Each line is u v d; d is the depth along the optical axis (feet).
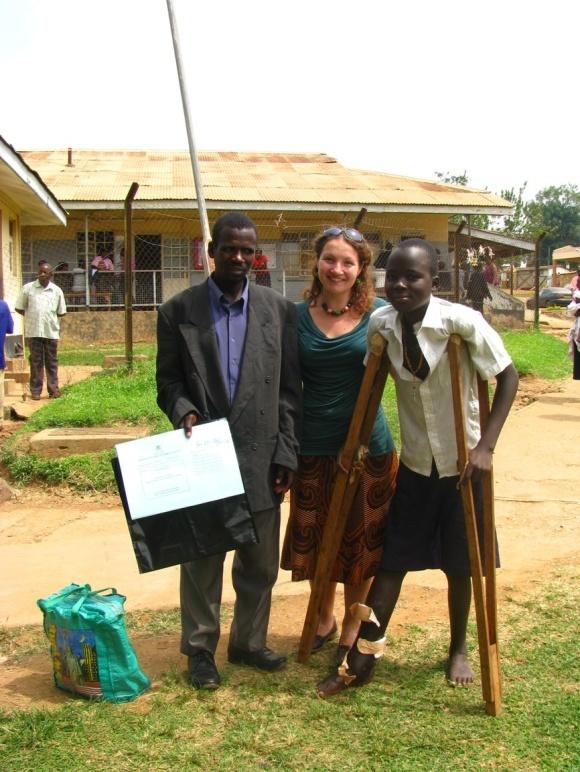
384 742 9.63
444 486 10.82
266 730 9.96
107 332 60.34
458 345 10.22
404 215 68.69
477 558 10.28
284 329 11.35
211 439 10.55
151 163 76.43
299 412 11.39
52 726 9.98
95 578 16.19
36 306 34.86
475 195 69.97
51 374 35.53
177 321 11.10
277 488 11.19
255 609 11.60
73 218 64.90
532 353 45.93
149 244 65.92
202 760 9.34
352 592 12.27
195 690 10.98
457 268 56.75
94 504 21.30
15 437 25.41
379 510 11.87
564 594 14.17
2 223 43.50
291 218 65.98
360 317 11.79
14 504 21.40
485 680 10.26
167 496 10.36
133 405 28.19
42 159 76.69
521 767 9.09
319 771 9.09
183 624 11.35
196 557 10.50
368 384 10.97
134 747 9.61
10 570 16.75
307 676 11.55
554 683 11.04
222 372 10.93
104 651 10.69
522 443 26.55
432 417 10.61
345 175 75.82
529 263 132.87
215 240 10.96
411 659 11.99
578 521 18.63
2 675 11.87
